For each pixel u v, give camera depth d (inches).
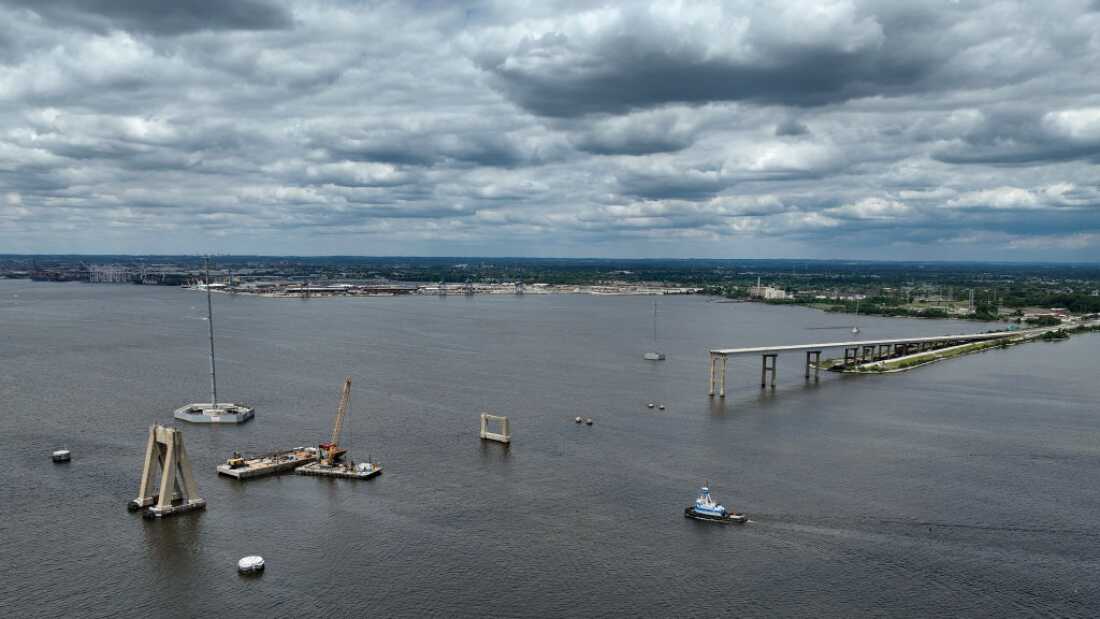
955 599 5438.0
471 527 6545.3
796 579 5693.9
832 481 7691.9
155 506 6845.5
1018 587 5600.4
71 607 5285.4
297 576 5698.8
